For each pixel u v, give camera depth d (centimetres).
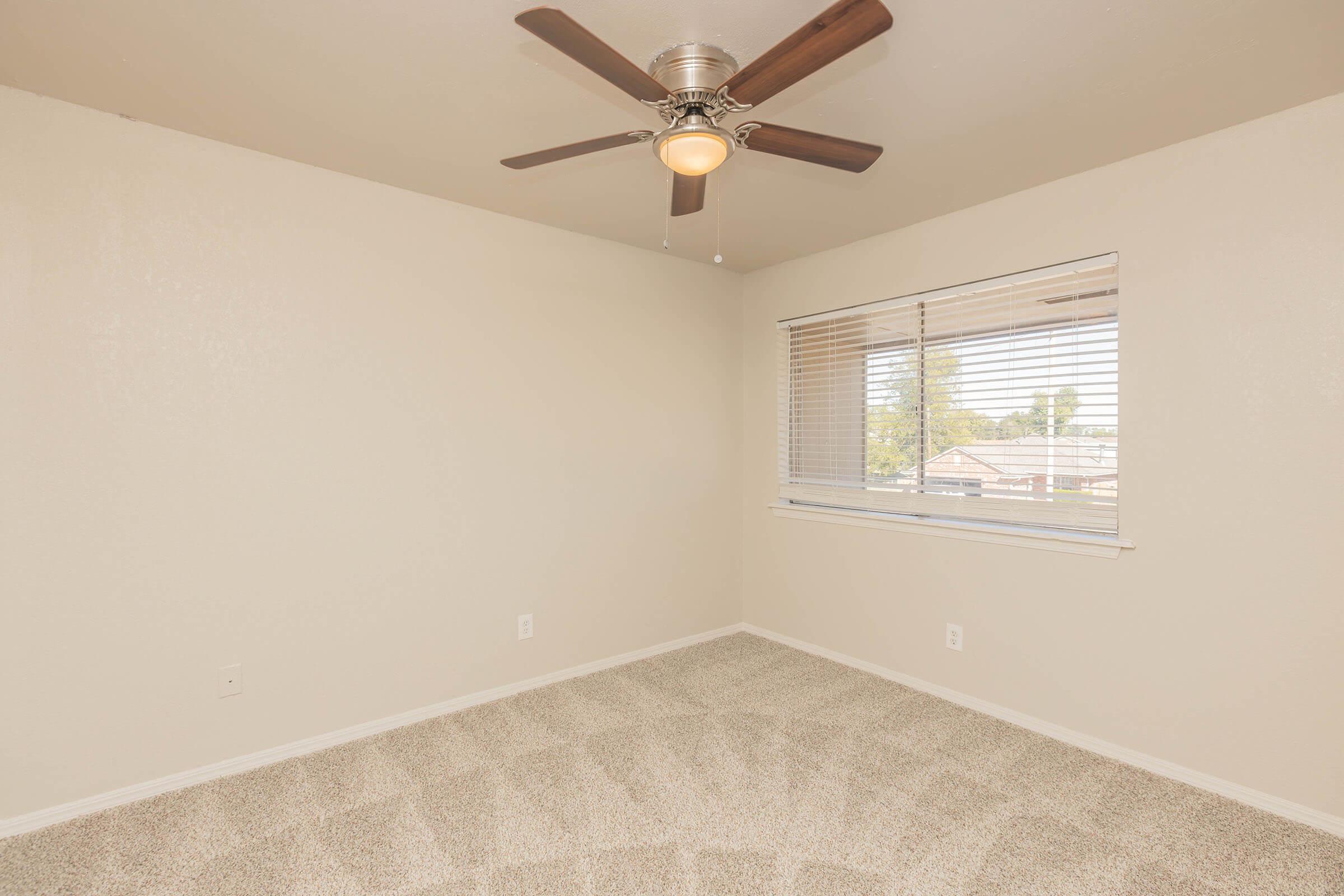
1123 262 238
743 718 273
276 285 237
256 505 234
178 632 220
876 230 313
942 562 296
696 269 370
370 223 258
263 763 235
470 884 172
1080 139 221
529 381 302
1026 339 270
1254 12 153
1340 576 196
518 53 172
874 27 123
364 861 181
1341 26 158
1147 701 234
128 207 210
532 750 246
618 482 335
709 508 377
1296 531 203
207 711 225
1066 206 253
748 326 392
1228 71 179
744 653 354
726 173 246
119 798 209
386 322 262
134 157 211
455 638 281
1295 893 171
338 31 162
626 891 170
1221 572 218
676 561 361
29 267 196
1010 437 277
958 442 296
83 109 203
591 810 206
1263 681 209
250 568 233
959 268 287
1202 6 151
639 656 344
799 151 174
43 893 169
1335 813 196
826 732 261
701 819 202
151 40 167
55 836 193
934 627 299
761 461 385
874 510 331
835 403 350
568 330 316
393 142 225
